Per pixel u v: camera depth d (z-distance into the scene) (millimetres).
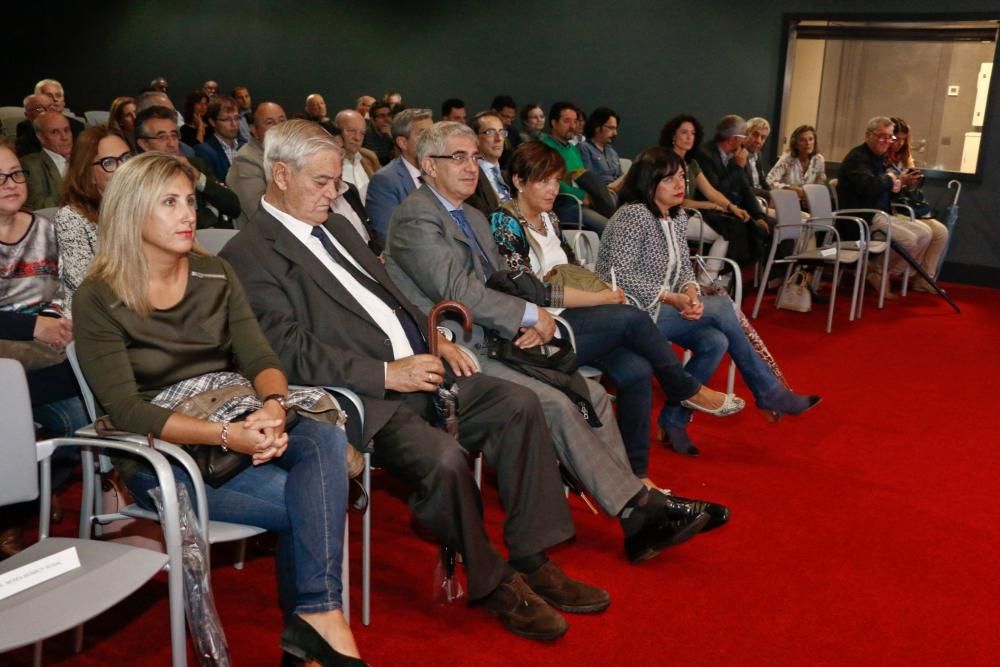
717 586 2553
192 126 7219
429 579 2559
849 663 2209
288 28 9859
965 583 2605
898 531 2922
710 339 3299
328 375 2215
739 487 3236
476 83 8977
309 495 1954
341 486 1999
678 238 3324
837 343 5234
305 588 1924
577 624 2342
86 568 1719
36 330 2480
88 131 2730
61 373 2492
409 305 2508
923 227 6273
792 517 3006
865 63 7691
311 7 9688
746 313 5863
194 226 1991
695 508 2635
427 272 2664
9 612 1573
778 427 3838
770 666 2188
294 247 2303
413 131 4125
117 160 2719
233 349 2162
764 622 2375
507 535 2371
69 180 2725
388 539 2795
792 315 5875
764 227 5934
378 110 7324
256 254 2283
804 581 2592
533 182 3057
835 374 4625
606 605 2391
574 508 3031
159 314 2008
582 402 2654
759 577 2607
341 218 2529
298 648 1911
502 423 2332
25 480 1797
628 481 2611
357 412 2201
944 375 4652
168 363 2016
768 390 3408
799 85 7941
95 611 1586
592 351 2840
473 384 2395
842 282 6832
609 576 2592
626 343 2867
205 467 1882
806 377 4559
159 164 1950
